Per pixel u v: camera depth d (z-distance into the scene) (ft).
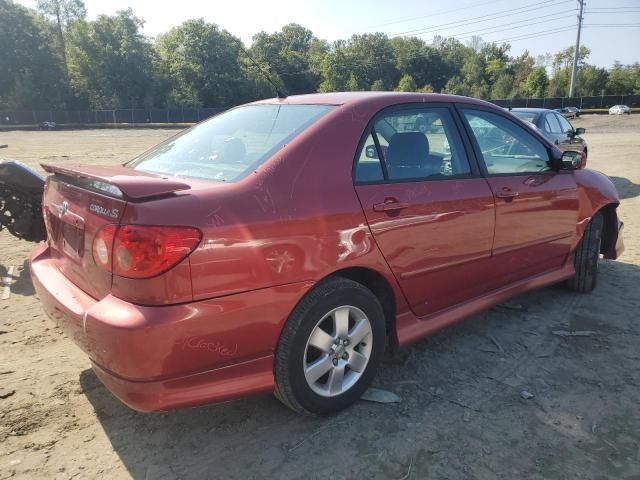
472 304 11.75
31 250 20.33
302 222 8.36
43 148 81.41
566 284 15.51
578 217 14.24
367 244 9.20
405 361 11.44
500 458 8.36
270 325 8.18
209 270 7.46
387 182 9.76
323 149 9.11
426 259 10.28
